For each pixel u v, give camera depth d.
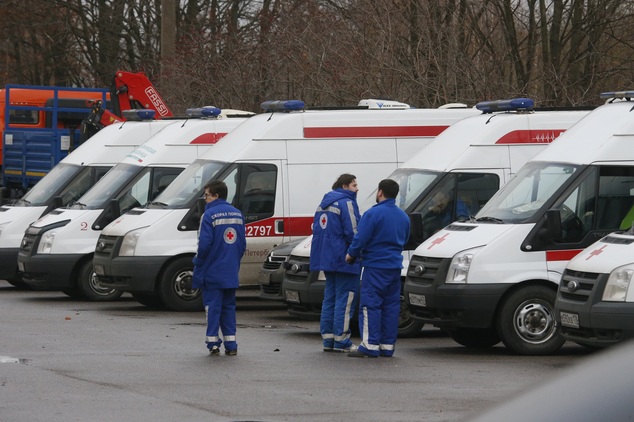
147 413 15.35
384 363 21.00
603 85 46.69
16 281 39.34
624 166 22.64
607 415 5.71
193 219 31.05
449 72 42.00
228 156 30.94
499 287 22.00
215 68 51.56
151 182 34.03
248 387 17.80
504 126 26.45
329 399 16.69
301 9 48.69
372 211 21.55
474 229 22.81
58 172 37.59
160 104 45.78
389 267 21.62
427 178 26.27
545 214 22.36
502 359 21.73
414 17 42.78
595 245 20.48
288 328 27.39
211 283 21.62
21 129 48.50
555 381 6.11
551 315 22.25
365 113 30.73
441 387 18.00
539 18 45.44
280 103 31.23
